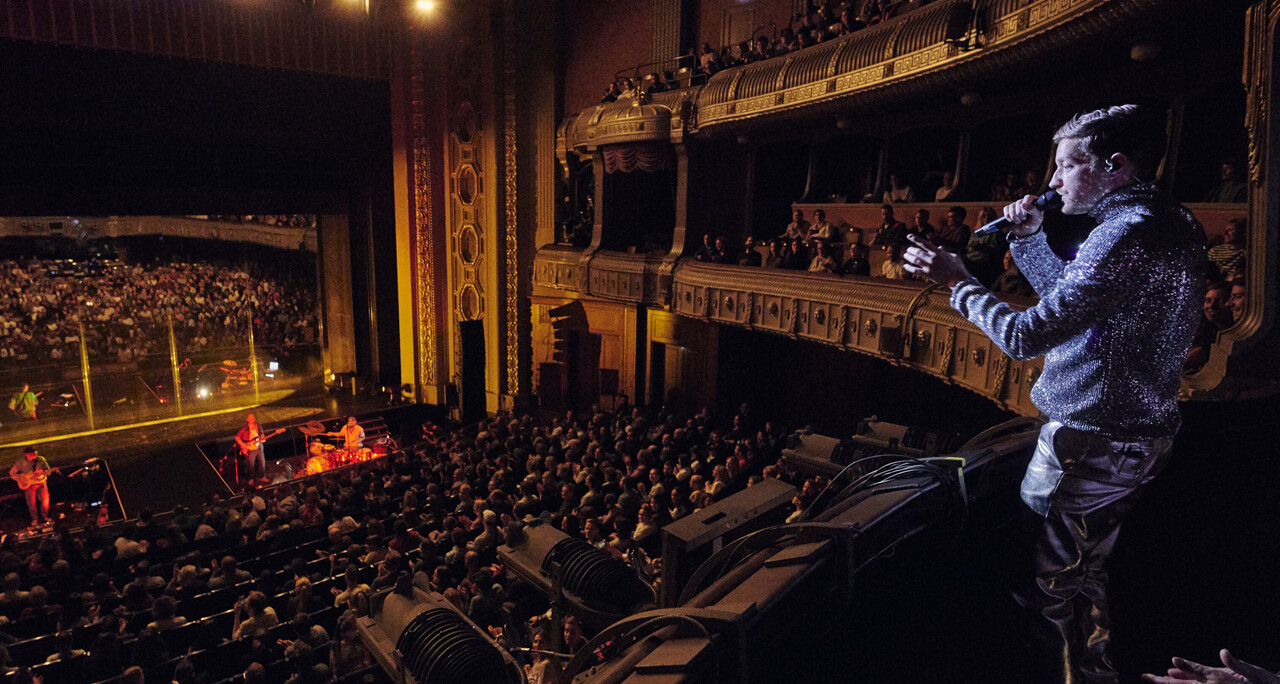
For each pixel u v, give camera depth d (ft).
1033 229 7.68
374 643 13.04
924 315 34.22
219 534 45.29
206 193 75.72
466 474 48.73
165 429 75.25
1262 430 10.23
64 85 62.64
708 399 62.23
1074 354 6.68
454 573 35.96
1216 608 9.35
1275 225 10.47
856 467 10.61
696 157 56.24
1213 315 15.62
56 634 30.76
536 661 23.38
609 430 57.62
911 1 39.75
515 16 73.51
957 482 8.30
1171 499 9.76
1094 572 7.42
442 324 84.48
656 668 6.01
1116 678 7.37
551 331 77.25
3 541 53.78
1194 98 30.12
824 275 42.47
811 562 7.01
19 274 97.25
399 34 78.07
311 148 81.76
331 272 91.40
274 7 69.46
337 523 43.09
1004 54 31.17
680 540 8.96
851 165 52.21
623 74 68.49
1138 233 6.13
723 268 50.72
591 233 69.62
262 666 26.89
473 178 78.69
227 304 104.47
